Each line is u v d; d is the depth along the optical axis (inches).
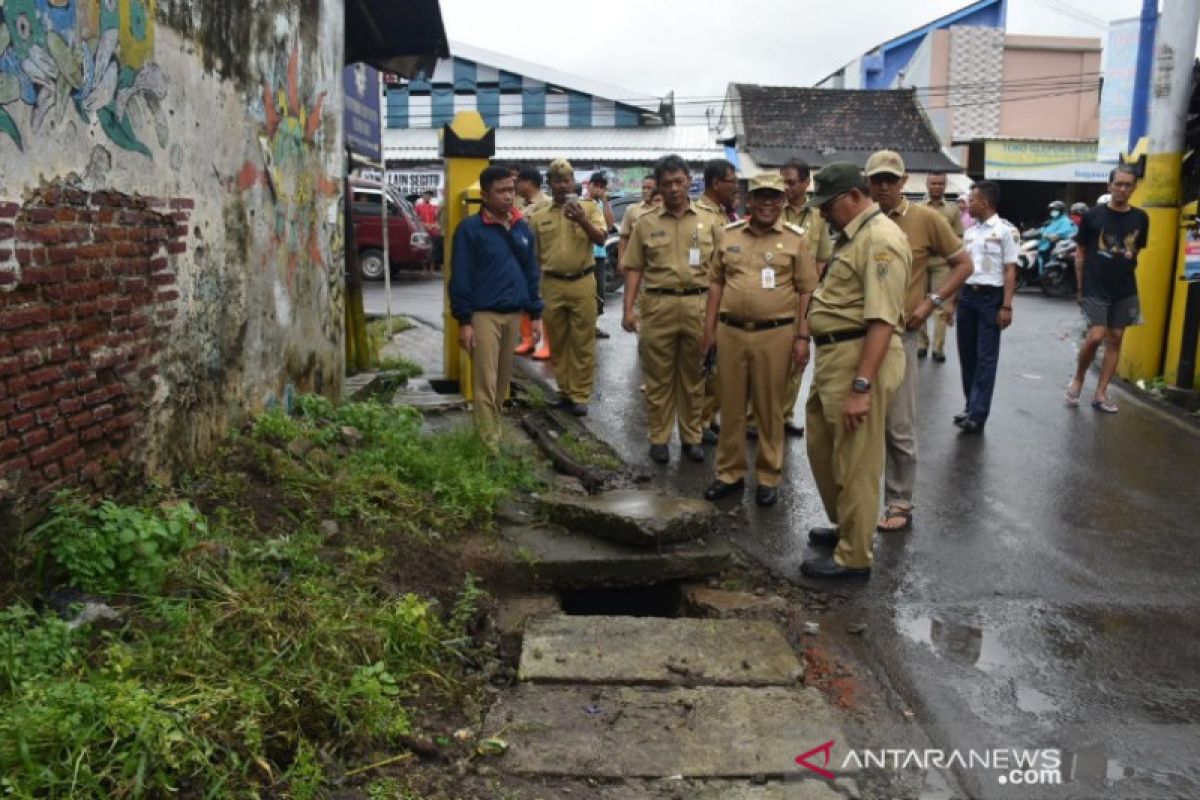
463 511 218.8
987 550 225.5
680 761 139.5
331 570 178.5
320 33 299.4
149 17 186.2
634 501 224.5
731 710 153.1
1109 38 654.5
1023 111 1280.8
